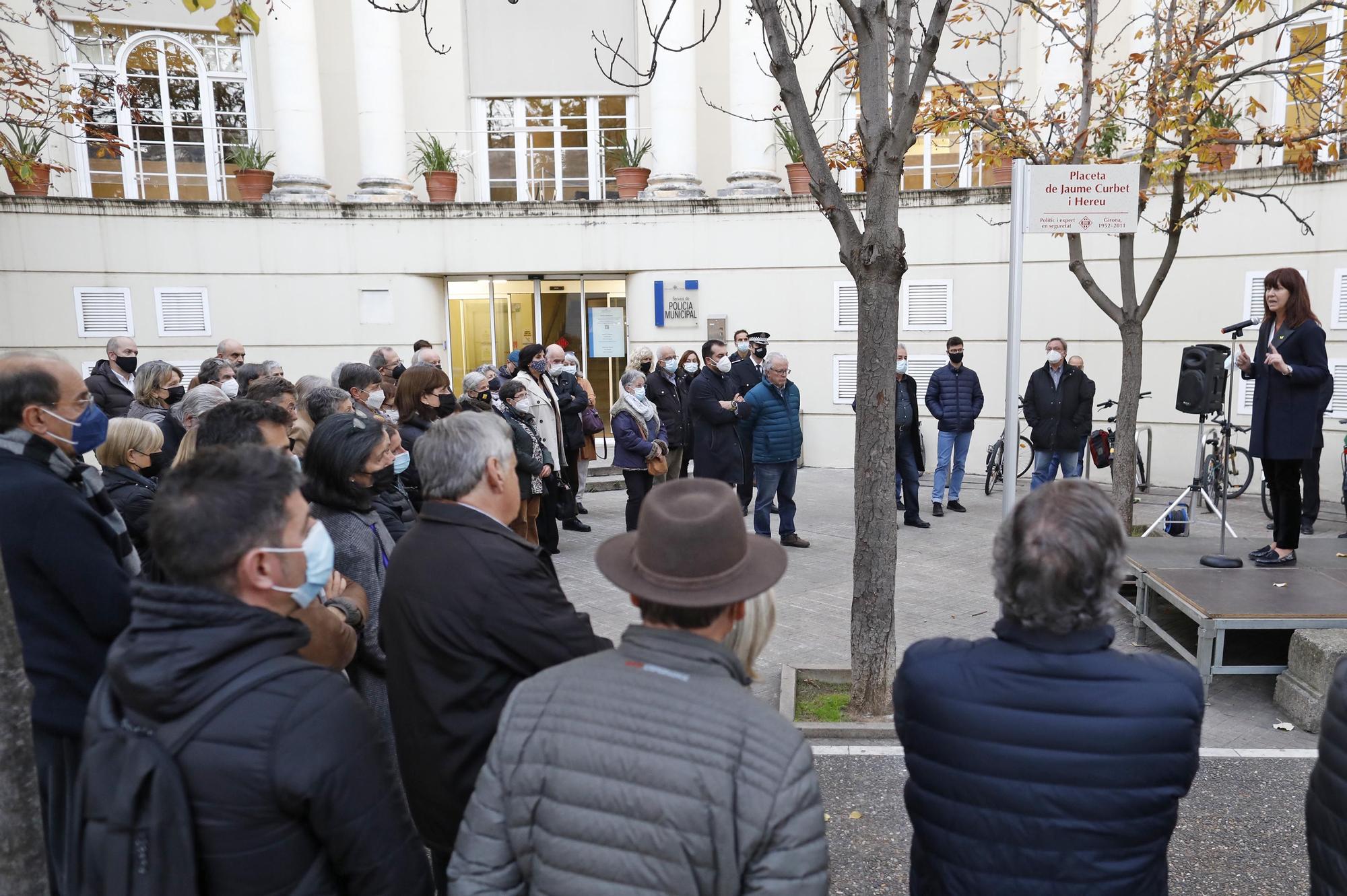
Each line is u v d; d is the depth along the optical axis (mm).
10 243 11703
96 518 2484
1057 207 4355
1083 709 1643
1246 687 5031
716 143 14055
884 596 4520
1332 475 10219
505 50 13750
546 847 1492
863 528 4523
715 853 1433
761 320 12820
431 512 2312
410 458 4199
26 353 2609
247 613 1588
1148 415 11383
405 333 12844
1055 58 11680
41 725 2332
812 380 12820
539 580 2232
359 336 12789
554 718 1553
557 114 13906
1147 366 11352
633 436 8008
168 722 1518
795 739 1527
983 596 6734
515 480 2424
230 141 13422
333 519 2986
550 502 7781
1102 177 4363
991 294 12102
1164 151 7984
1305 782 3930
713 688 1556
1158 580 5422
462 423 2373
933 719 1742
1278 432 5641
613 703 1536
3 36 9133
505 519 2424
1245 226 10586
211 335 12469
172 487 1681
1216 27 7094
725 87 13961
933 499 9617
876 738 4410
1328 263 10172
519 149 13953
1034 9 7957
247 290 12523
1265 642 5508
